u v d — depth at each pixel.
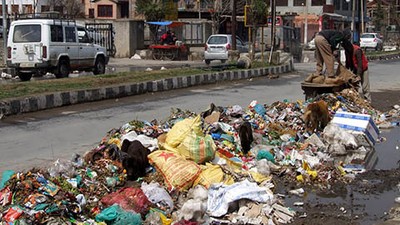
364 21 58.25
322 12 60.22
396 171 8.17
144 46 35.91
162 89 17.27
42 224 5.39
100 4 55.94
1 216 5.47
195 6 50.56
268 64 25.06
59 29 19.94
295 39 38.59
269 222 5.88
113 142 8.31
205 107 13.84
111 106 13.96
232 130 9.27
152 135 8.80
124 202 5.86
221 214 6.01
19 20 19.80
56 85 15.45
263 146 8.50
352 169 8.27
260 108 11.12
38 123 11.56
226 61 29.75
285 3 62.34
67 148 9.27
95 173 6.96
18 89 14.33
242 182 6.53
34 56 19.34
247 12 25.97
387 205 6.61
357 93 12.93
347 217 6.18
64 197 5.85
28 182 6.00
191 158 7.26
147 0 37.25
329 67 12.79
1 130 10.80
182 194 6.53
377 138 10.38
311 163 8.10
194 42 39.25
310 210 6.40
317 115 10.08
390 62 35.00
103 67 22.34
